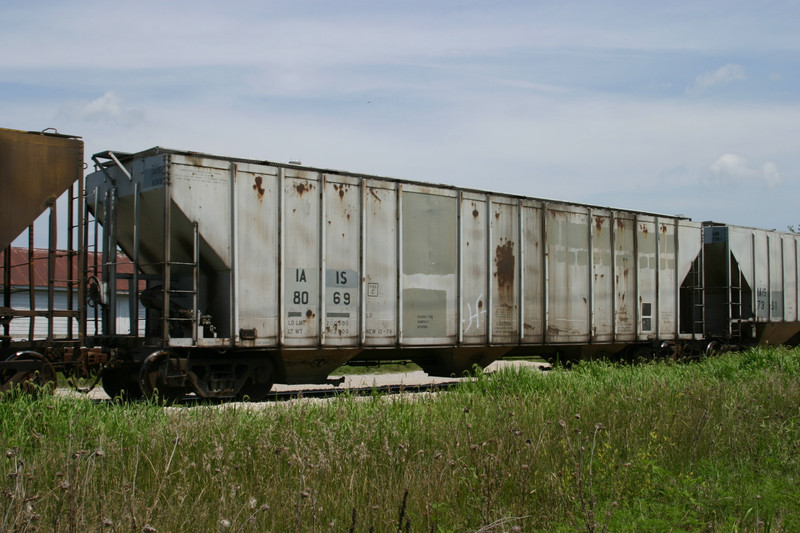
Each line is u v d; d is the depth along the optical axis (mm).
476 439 8125
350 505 5934
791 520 5984
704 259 23266
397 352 15570
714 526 5879
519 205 17391
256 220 13336
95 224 13828
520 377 13344
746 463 7828
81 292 11883
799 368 16281
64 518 5316
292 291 13664
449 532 5320
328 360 14414
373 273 14789
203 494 6211
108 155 13539
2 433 7301
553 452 7750
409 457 7312
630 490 6770
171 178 12398
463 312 16172
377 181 14961
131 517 5176
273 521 5547
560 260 18188
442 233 15953
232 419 8375
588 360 19250
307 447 7176
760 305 23750
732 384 13047
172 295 12977
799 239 25766
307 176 14039
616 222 19562
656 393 11484
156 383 12141
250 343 13086
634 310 19844
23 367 10867
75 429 7621
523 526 5566
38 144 11547
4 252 11391
